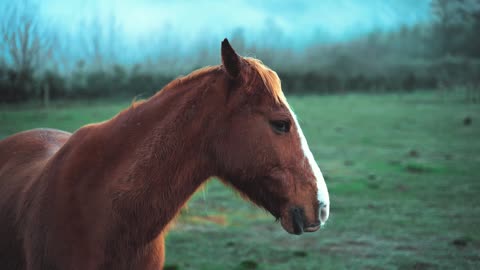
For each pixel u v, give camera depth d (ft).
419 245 19.56
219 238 20.80
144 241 7.65
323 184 7.73
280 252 18.97
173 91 8.06
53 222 7.74
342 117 76.74
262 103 7.70
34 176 9.23
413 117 74.95
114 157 7.78
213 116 7.76
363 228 22.06
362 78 145.07
